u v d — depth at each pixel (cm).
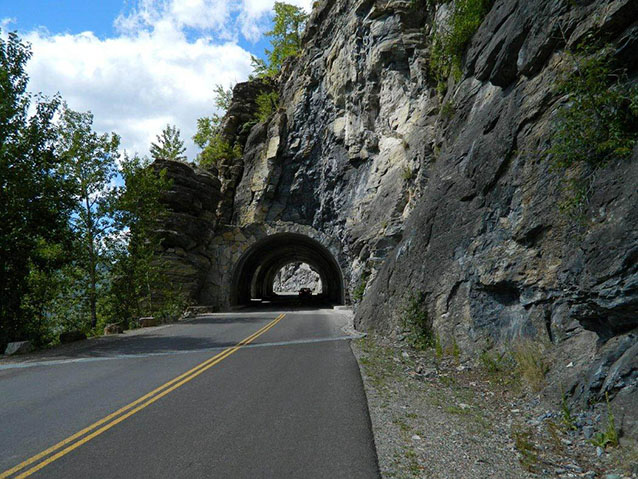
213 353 1212
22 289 1731
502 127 1058
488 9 1462
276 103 4081
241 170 3906
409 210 2069
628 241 572
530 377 743
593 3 792
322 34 3612
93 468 440
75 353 1297
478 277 1037
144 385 821
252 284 5375
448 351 1080
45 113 1764
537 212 860
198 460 458
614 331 625
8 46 1697
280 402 686
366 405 667
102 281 2444
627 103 631
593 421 549
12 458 469
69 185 1806
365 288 2183
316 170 3459
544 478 432
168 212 3122
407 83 2564
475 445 516
